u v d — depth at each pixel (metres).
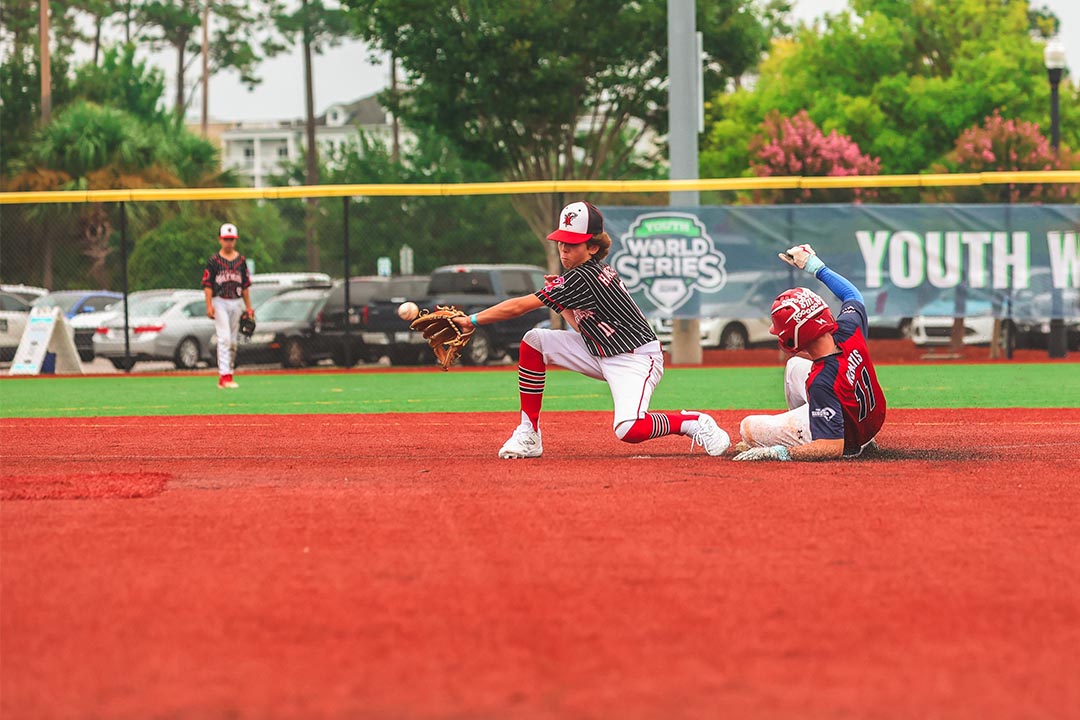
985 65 74.50
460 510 11.84
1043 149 47.34
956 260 39.38
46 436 20.48
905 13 81.06
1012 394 27.31
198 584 8.95
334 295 46.12
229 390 31.88
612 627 7.82
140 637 7.68
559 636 7.64
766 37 65.25
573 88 61.91
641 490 13.02
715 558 9.66
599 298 15.06
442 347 15.34
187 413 25.47
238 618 8.06
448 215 85.81
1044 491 12.84
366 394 29.92
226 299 32.19
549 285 15.05
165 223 66.62
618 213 39.31
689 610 8.20
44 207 74.56
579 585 8.85
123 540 10.49
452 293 46.75
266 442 19.20
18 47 121.50
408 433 20.48
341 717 6.29
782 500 12.27
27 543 10.38
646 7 60.06
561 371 36.91
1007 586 8.80
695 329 40.53
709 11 61.72
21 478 14.16
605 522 11.14
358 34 63.97
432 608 8.27
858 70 79.81
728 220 39.31
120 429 21.67
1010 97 74.12
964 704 6.43
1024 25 79.38
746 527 10.87
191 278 65.31
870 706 6.41
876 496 12.51
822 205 39.16
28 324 39.75
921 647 7.41
